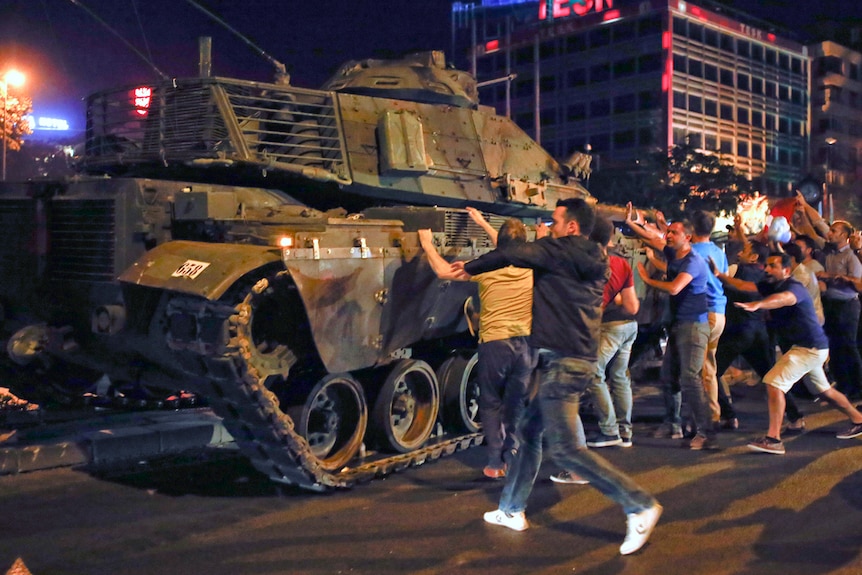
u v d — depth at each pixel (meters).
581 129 54.47
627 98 52.50
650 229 8.39
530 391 6.74
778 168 59.59
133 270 6.30
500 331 6.55
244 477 7.02
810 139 63.62
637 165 38.56
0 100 19.41
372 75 9.65
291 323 6.61
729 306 8.99
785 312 7.70
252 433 6.34
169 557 5.08
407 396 7.76
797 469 7.05
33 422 8.76
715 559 4.94
